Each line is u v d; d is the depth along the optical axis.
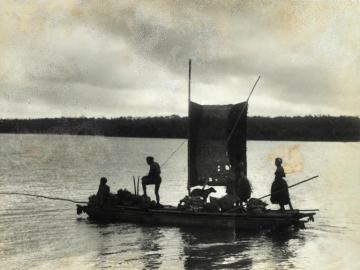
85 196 23.78
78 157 72.81
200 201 15.66
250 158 73.94
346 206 20.33
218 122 16.58
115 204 16.77
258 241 13.40
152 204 16.14
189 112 16.64
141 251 12.09
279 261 11.16
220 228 14.86
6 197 22.89
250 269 10.42
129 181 33.38
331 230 15.06
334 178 36.47
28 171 42.16
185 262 11.00
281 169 15.66
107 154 85.12
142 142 178.88
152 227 15.42
